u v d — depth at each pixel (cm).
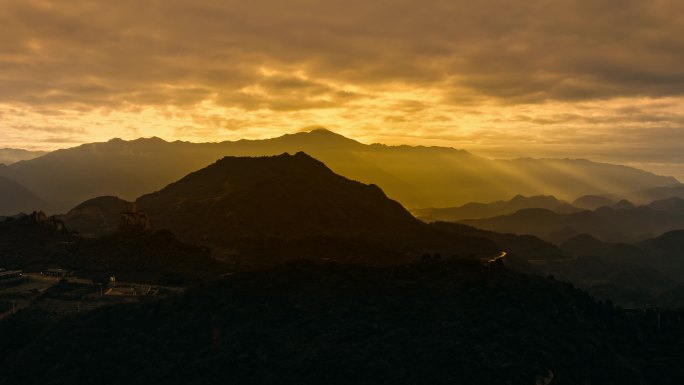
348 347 10544
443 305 11688
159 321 11881
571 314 12019
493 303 11806
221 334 11300
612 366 10950
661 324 13162
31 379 10956
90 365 11012
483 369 9975
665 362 11631
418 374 9888
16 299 14025
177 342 11300
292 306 11700
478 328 11038
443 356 10269
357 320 11288
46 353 11356
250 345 10706
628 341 12369
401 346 10550
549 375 10025
